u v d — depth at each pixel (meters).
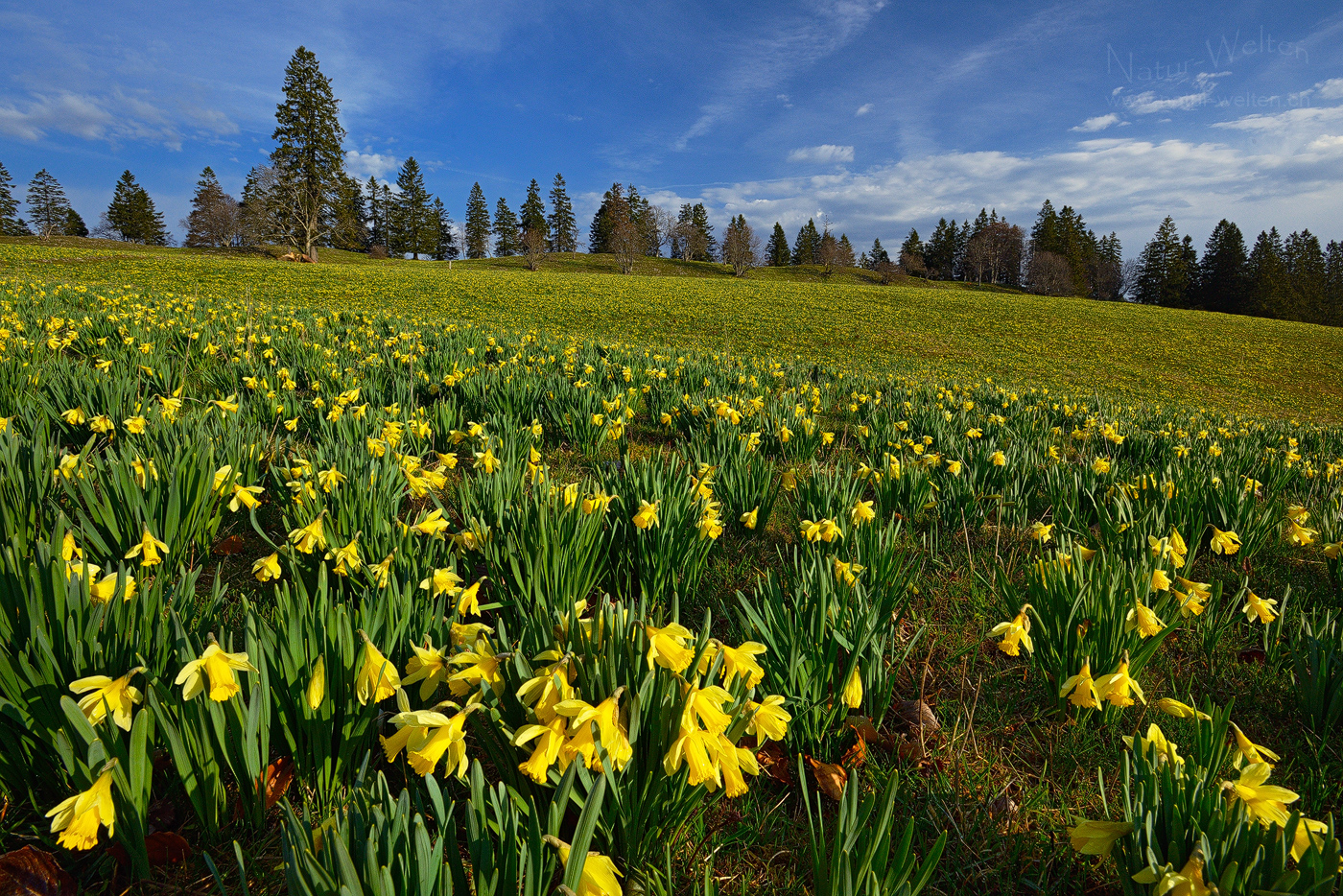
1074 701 1.70
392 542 2.47
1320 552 3.57
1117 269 87.62
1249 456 5.61
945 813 1.68
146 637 1.66
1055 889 1.51
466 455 4.97
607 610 1.54
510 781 1.43
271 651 1.54
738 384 8.09
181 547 2.65
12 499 2.40
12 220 71.00
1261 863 1.15
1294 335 35.75
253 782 1.45
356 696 1.57
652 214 97.50
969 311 36.66
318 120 51.81
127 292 14.43
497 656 1.36
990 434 6.61
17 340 6.32
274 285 27.03
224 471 2.84
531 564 2.29
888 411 7.34
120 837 1.35
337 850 1.00
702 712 1.21
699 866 1.54
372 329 11.35
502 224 90.88
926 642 2.58
